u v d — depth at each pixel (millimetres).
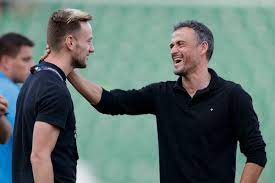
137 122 28594
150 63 34750
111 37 38250
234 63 34375
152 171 25188
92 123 28625
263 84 31984
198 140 12211
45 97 10766
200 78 12602
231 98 12320
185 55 12508
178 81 12766
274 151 26219
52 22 11461
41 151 10617
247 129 12258
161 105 12703
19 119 11359
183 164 12227
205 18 40000
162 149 12562
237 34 38031
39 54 35500
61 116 10797
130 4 42094
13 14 40406
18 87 15508
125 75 33781
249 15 40219
